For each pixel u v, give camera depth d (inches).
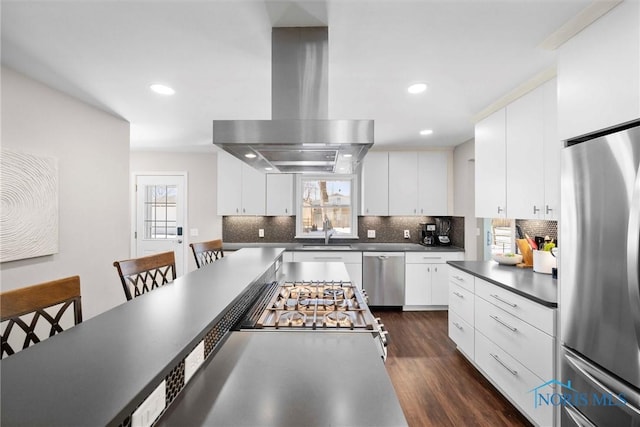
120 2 55.1
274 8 57.1
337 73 83.4
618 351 53.0
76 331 40.3
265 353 45.4
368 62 77.5
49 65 79.5
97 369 30.9
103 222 116.3
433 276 171.2
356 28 63.4
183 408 32.7
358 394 34.9
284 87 64.1
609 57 55.4
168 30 63.9
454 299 118.3
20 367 31.4
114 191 121.6
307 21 61.2
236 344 48.5
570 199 62.7
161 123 130.6
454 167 180.9
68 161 100.9
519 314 79.7
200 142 166.9
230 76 85.8
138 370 30.5
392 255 171.5
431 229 188.7
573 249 62.1
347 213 195.9
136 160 193.2
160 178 193.9
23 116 85.9
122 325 42.3
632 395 50.2
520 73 83.6
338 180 195.8
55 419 23.6
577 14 58.5
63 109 98.5
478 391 94.4
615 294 53.3
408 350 122.5
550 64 78.6
